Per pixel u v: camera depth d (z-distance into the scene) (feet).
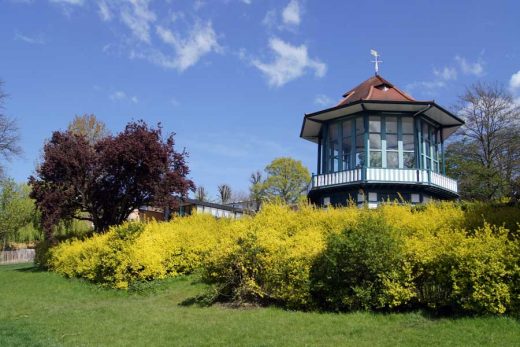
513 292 28.99
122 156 71.15
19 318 37.83
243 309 36.99
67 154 72.08
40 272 71.87
